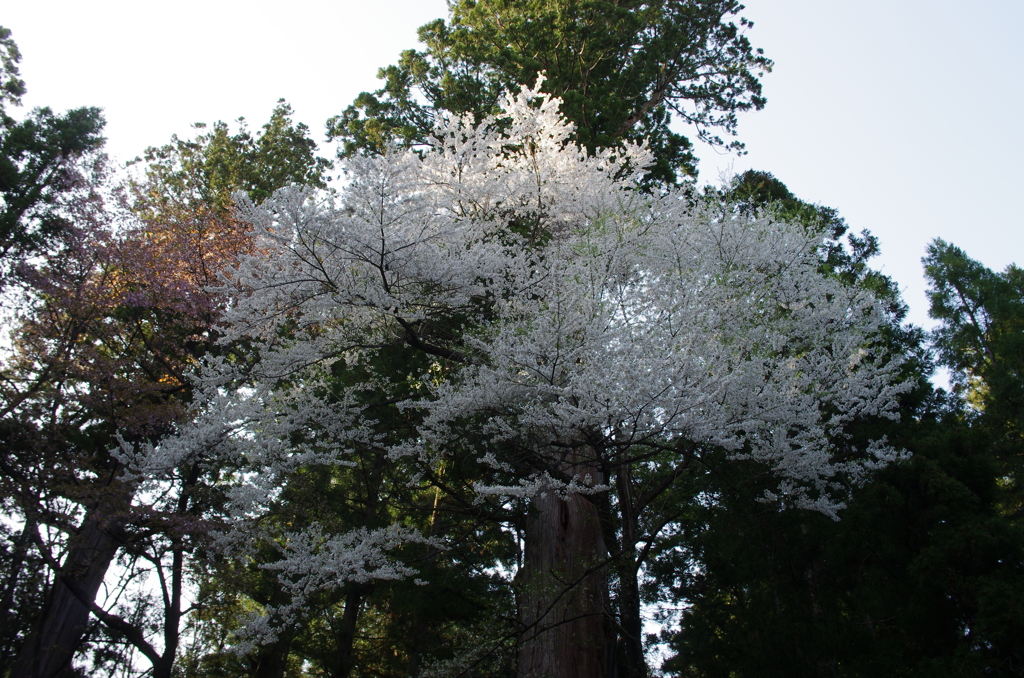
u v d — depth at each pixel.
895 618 7.79
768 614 7.52
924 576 7.26
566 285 6.91
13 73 10.94
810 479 7.76
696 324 6.73
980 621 6.68
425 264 7.10
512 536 10.12
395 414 9.17
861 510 7.83
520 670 7.19
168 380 10.12
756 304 7.64
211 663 11.09
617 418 6.28
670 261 7.80
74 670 9.09
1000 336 13.82
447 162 9.11
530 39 13.02
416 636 9.97
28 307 9.20
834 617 7.48
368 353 9.05
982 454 8.45
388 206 6.55
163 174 12.85
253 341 8.31
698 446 7.44
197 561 9.20
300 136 15.10
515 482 8.12
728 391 6.26
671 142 14.20
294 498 8.86
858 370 7.99
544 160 9.40
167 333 10.20
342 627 9.77
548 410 6.85
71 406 8.81
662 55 13.92
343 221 6.48
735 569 8.72
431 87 12.99
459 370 8.55
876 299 8.73
